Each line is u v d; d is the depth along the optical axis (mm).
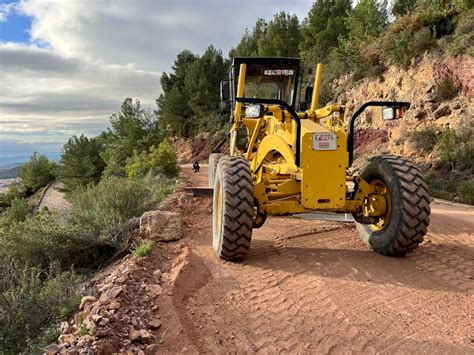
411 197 5234
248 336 3611
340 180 5266
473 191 12344
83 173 38188
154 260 5664
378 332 3578
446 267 5145
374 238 5770
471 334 3496
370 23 25781
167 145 23719
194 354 3344
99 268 6848
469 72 16047
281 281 4840
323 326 3725
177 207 9016
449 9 19078
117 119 30797
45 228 7160
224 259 5605
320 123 6094
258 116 5457
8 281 5426
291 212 5520
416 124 17547
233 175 5438
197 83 53719
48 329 4191
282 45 42906
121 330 3660
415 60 18984
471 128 14859
